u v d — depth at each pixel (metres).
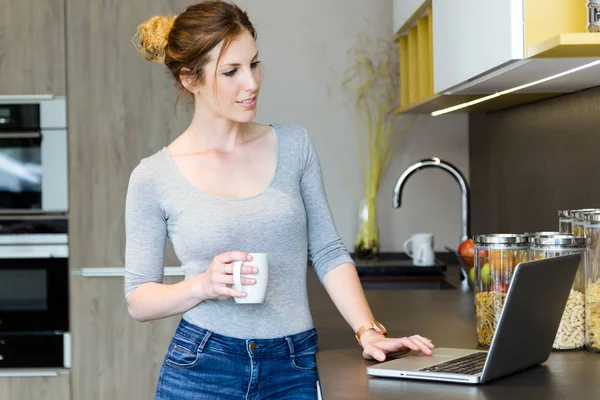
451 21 2.33
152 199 1.69
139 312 1.66
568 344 1.66
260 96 4.05
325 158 4.06
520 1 1.74
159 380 1.68
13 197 3.71
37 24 3.66
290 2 4.02
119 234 3.73
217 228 1.63
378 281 3.18
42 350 3.74
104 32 3.68
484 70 1.97
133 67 3.69
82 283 3.74
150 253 1.71
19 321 3.74
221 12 1.62
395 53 4.02
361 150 4.05
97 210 3.72
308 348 1.67
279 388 1.63
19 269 3.73
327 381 1.46
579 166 2.49
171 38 1.67
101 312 3.75
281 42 4.03
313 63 4.04
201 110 1.68
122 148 3.71
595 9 1.63
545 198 2.85
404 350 1.65
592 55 1.69
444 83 2.45
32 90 3.68
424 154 4.07
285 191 1.69
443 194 4.10
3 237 3.72
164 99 3.70
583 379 1.43
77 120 3.69
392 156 4.07
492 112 3.55
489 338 1.71
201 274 1.59
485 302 1.70
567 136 2.60
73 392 3.76
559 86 2.36
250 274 1.51
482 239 1.71
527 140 3.04
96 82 3.69
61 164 3.70
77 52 3.68
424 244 3.41
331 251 1.77
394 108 4.03
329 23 4.03
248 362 1.62
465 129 4.07
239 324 1.62
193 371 1.63
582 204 2.47
